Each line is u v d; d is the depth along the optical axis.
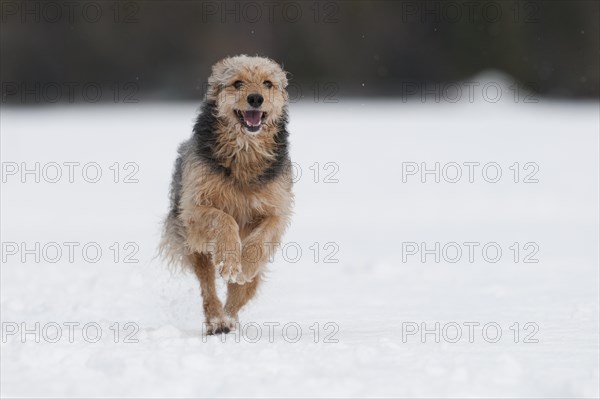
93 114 42.84
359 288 10.36
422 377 5.62
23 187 21.33
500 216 16.84
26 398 5.25
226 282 8.57
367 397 5.23
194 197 8.34
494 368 5.76
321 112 43.94
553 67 57.97
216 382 5.49
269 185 8.46
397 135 32.06
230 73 8.54
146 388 5.39
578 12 58.16
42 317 8.54
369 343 6.80
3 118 39.81
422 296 9.66
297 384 5.42
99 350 6.37
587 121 38.47
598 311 8.24
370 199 19.45
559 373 5.73
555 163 24.73
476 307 8.80
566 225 15.48
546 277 10.60
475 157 26.11
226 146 8.30
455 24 56.41
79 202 19.00
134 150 27.19
